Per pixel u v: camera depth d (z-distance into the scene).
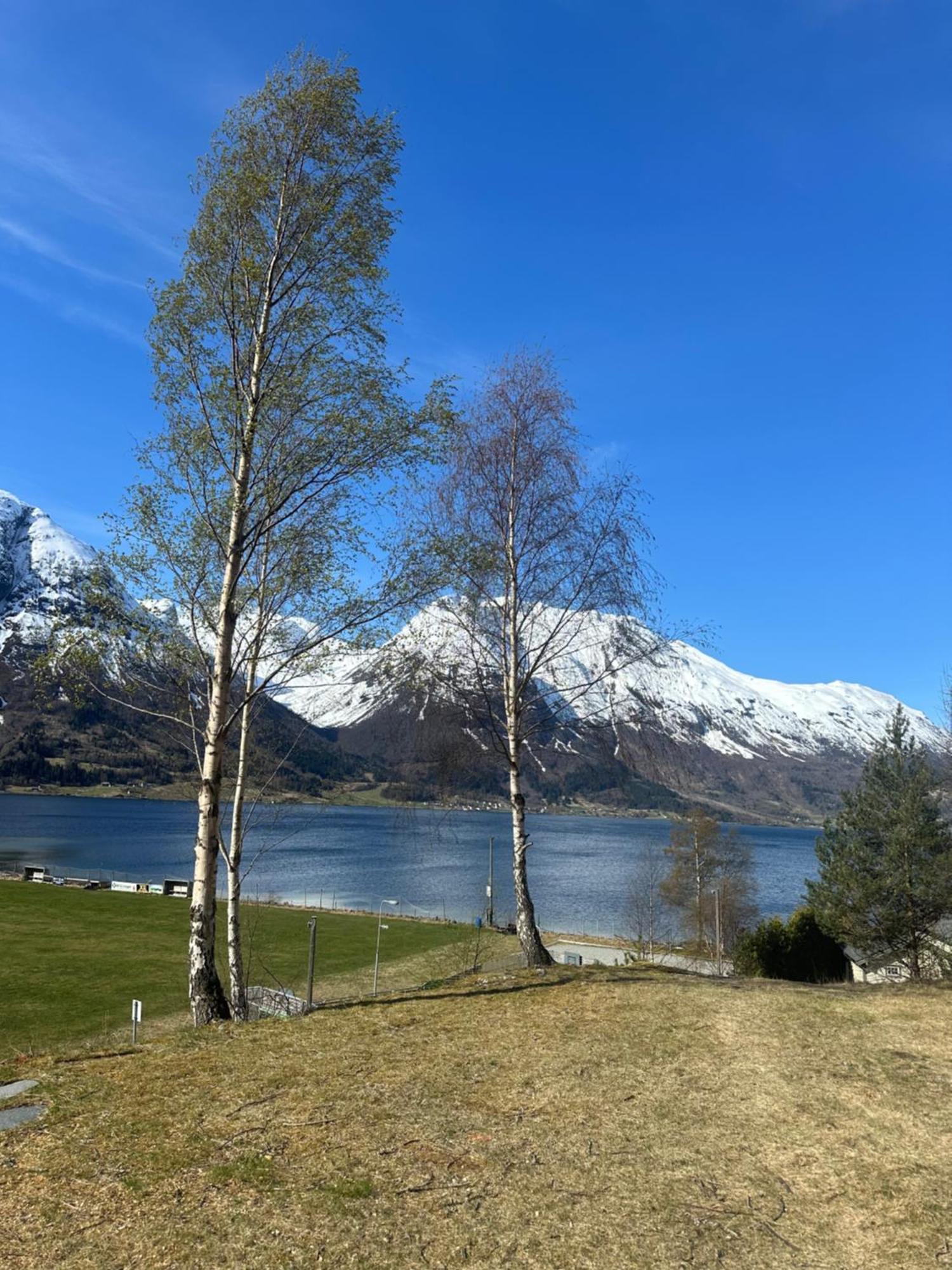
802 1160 6.20
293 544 13.75
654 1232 5.05
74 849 97.25
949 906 29.06
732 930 51.03
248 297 12.69
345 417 12.67
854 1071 8.44
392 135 13.31
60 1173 5.73
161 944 39.59
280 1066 8.41
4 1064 8.65
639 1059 8.73
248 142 12.89
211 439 12.88
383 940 42.66
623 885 80.06
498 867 97.81
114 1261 4.62
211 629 13.73
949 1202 5.52
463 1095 7.50
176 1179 5.63
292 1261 4.63
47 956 35.47
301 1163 5.92
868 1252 4.87
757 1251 4.86
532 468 15.84
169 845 105.06
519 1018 10.68
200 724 13.50
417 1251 4.77
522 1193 5.53
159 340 12.66
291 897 64.75
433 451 13.30
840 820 32.59
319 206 12.80
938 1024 10.51
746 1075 8.23
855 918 30.16
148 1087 7.68
